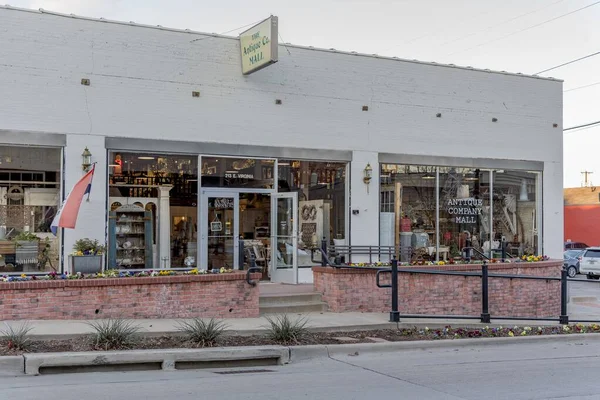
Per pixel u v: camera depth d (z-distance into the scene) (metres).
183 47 16.11
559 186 21.33
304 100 17.52
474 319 14.36
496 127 20.30
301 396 7.89
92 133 15.12
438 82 19.39
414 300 14.74
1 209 14.51
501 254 19.16
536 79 21.02
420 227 19.11
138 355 9.50
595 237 50.19
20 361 8.96
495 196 20.36
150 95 15.73
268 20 15.56
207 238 16.42
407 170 19.00
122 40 15.48
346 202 18.11
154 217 15.81
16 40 14.52
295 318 13.15
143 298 12.48
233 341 10.72
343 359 10.55
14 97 14.45
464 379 9.13
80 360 9.20
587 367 10.23
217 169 16.59
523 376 9.42
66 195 14.84
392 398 7.90
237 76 16.72
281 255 16.98
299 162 17.62
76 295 12.01
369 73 18.38
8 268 14.48
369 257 18.09
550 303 16.78
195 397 7.71
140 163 15.73
